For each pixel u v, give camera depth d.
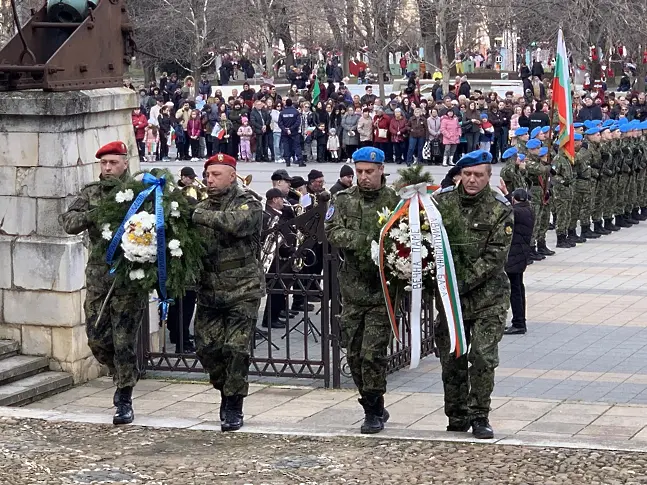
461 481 7.60
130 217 8.94
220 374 9.32
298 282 11.43
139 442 8.86
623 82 48.75
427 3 44.06
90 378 11.84
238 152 34.72
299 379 11.78
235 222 8.82
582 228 21.61
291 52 57.00
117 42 12.45
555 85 19.86
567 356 12.60
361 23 47.41
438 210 8.52
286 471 7.95
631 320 14.42
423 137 32.12
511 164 19.28
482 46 62.44
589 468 7.80
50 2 12.05
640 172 24.66
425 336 12.45
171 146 39.12
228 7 49.38
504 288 8.66
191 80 45.00
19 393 10.79
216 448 8.65
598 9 43.91
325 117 33.59
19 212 11.61
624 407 10.41
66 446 8.74
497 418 10.03
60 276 11.48
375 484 7.59
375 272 8.69
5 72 11.31
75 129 11.61
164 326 12.00
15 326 11.70
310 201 15.88
